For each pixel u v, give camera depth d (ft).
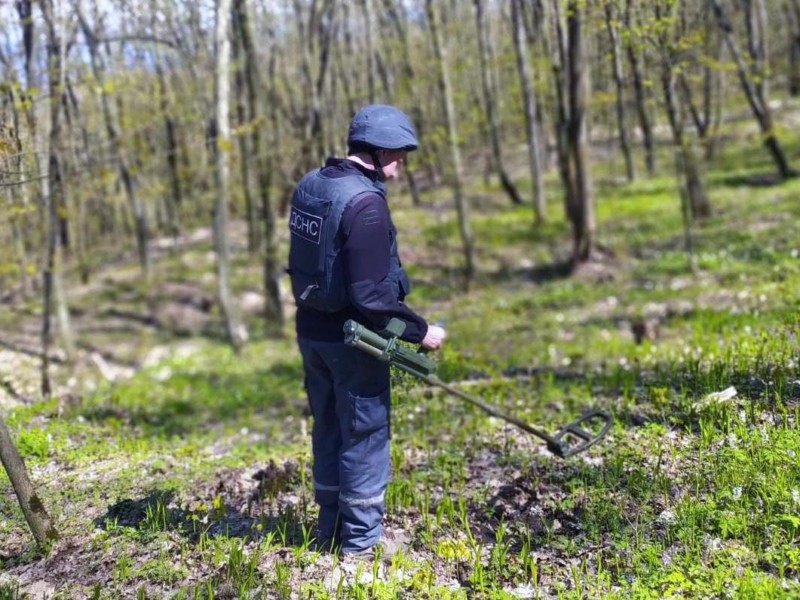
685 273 50.08
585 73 57.26
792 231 55.16
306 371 12.89
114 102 55.06
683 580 11.26
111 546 13.76
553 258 69.05
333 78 69.15
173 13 49.55
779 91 139.23
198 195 86.28
